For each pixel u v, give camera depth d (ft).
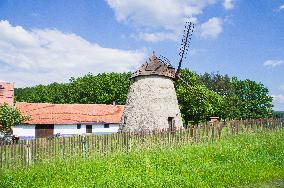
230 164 50.49
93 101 204.13
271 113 253.44
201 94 146.20
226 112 202.39
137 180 41.01
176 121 96.89
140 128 92.58
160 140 71.97
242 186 40.14
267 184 40.86
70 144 62.39
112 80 201.16
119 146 68.33
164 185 39.40
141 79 97.35
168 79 99.25
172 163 51.06
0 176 47.06
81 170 48.37
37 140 58.54
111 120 158.71
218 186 39.52
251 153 57.93
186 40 104.32
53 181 43.06
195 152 59.16
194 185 39.52
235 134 83.05
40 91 245.04
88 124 152.35
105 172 45.98
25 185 41.60
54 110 154.40
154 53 102.12
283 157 54.75
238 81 273.75
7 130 114.11
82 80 217.56
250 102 254.68
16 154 55.83
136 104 95.91
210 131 79.25
